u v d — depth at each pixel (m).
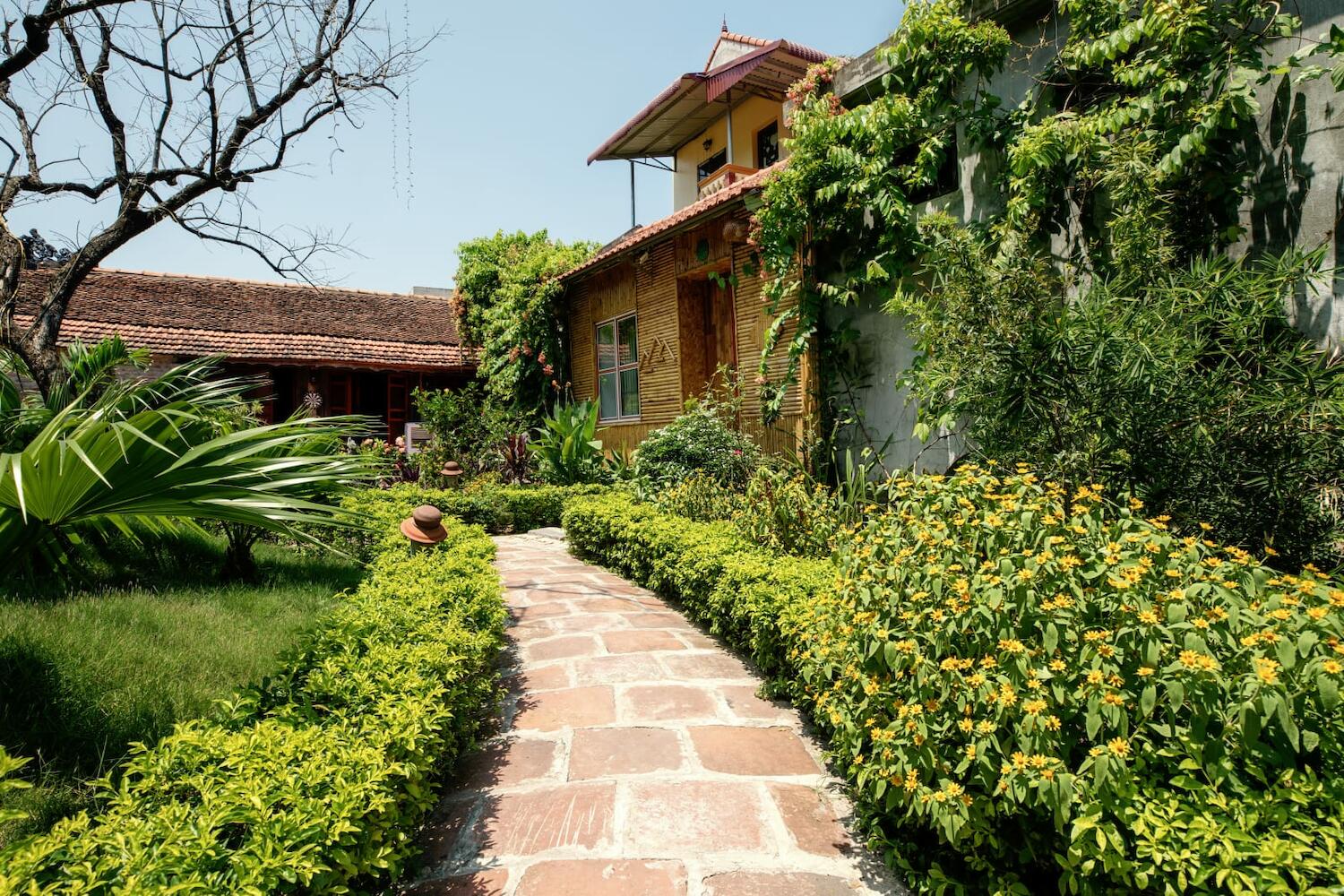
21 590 4.55
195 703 3.16
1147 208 4.42
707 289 10.20
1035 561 2.18
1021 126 5.71
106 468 2.60
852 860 2.48
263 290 15.96
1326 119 4.09
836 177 6.82
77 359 5.91
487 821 2.73
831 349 7.36
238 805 1.76
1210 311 3.63
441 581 4.41
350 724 2.42
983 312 4.39
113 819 1.72
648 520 6.68
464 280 15.46
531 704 3.84
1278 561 3.25
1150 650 1.91
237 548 5.70
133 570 5.42
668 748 3.29
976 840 2.12
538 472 11.60
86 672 3.30
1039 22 5.70
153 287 14.59
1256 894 1.54
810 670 2.92
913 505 2.87
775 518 5.05
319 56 6.48
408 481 12.41
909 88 6.39
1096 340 3.63
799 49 11.08
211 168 6.36
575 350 12.88
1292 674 1.77
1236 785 1.75
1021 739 1.97
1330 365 3.45
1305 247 4.14
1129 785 1.82
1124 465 3.55
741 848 2.54
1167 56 4.54
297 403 14.90
